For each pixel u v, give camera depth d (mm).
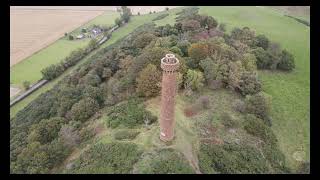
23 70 130625
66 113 88125
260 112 79875
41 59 138875
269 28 138875
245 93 84562
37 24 171375
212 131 70625
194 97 79125
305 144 78312
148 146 65250
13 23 171500
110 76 100188
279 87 97188
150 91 79062
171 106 58875
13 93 115688
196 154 64250
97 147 70250
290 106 89625
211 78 83438
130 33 144375
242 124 74750
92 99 87750
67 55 140750
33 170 68938
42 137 79938
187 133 68375
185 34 108812
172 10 173125
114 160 64438
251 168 65500
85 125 81875
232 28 132500
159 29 119750
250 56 98000
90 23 175000
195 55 88438
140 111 75875
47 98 102250
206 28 121688
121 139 69312
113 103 85500
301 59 115250
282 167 71125
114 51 111000
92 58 123625
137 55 100750
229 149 67688
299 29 140250
